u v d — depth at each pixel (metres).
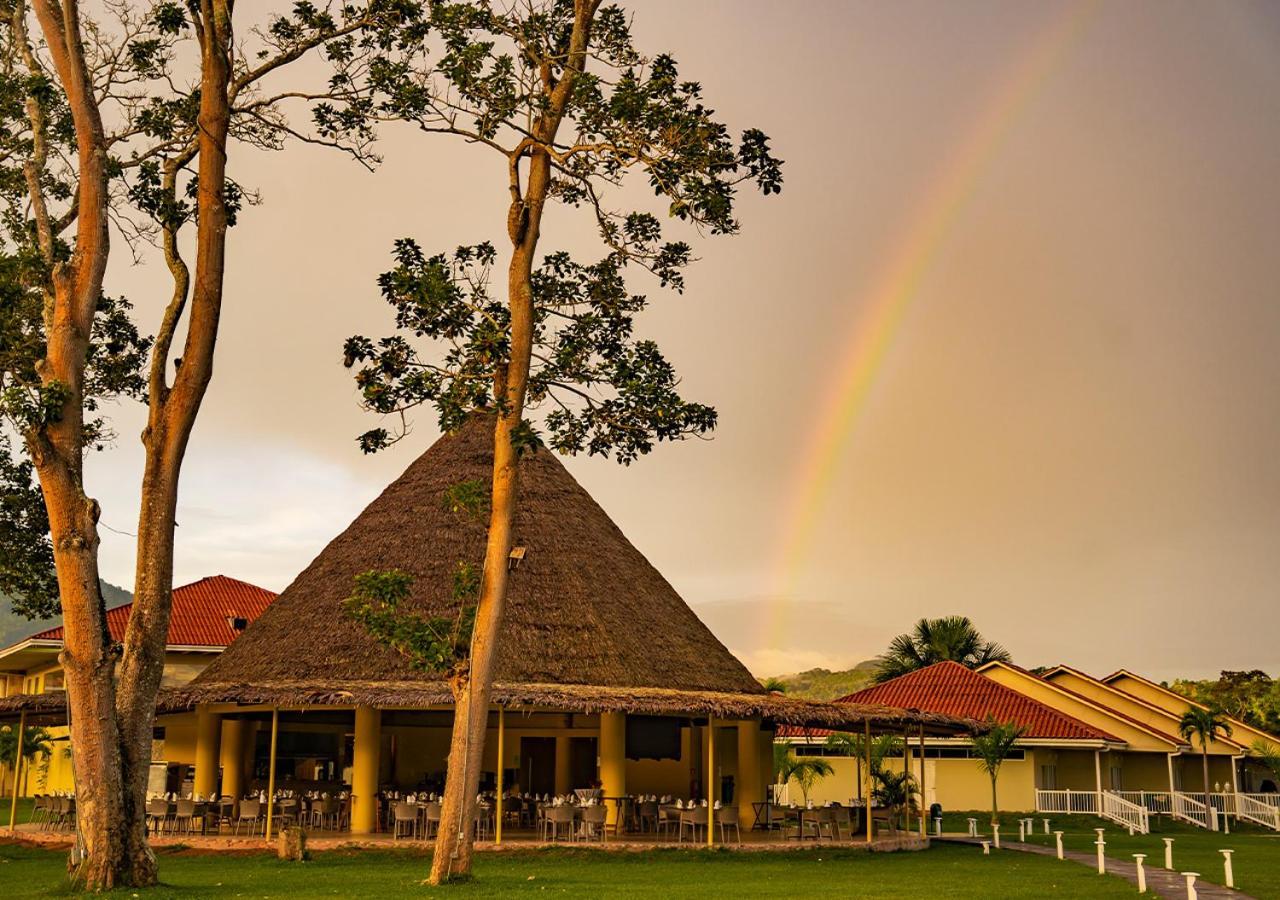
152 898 18.27
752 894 20.11
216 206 21.14
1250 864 30.28
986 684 56.34
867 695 56.91
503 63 21.97
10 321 25.66
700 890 20.72
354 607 21.23
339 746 38.59
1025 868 27.19
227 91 21.78
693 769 37.94
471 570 21.67
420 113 22.64
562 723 36.84
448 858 20.78
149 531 20.48
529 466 38.41
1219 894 22.39
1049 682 61.22
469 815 21.09
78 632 19.34
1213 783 62.84
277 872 23.39
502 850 27.30
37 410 19.00
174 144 24.12
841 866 26.66
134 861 19.47
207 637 51.38
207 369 20.86
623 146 22.25
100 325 29.62
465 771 21.06
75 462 19.64
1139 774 58.97
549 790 37.25
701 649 36.09
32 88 21.77
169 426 20.67
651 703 27.94
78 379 19.94
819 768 49.28
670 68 22.48
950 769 52.94
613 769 32.47
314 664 31.44
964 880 23.61
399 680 30.11
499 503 21.58
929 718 32.84
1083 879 24.56
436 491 36.97
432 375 21.45
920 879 23.72
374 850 27.06
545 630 32.16
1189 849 36.12
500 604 21.41
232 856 26.72
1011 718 52.50
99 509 19.73
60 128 24.31
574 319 23.27
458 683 21.27
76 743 19.27
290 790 32.91
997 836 35.19
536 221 22.47
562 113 22.53
